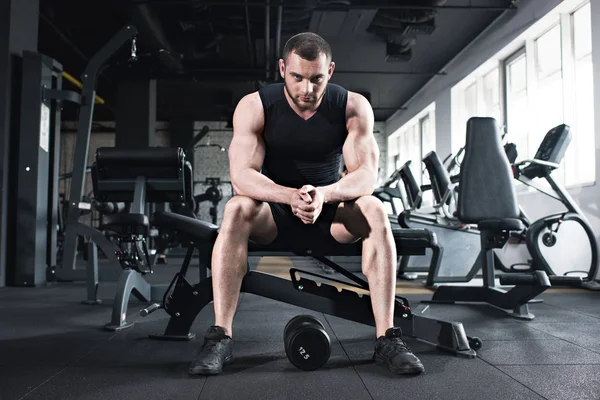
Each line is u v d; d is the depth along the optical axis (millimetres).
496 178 2246
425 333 1544
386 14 5430
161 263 5688
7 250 3566
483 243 2332
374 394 1086
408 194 4105
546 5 4738
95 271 2635
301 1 5016
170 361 1379
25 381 1188
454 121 7250
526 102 5516
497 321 2018
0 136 3584
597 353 1468
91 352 1491
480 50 6285
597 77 3736
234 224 1334
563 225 4109
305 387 1139
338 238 1433
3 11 3693
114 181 2268
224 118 10695
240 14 5516
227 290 1334
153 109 7727
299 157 1455
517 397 1066
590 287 3123
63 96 3684
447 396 1073
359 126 1423
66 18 5816
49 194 3930
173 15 5816
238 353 1475
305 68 1302
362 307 1479
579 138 4473
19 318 2145
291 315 2199
